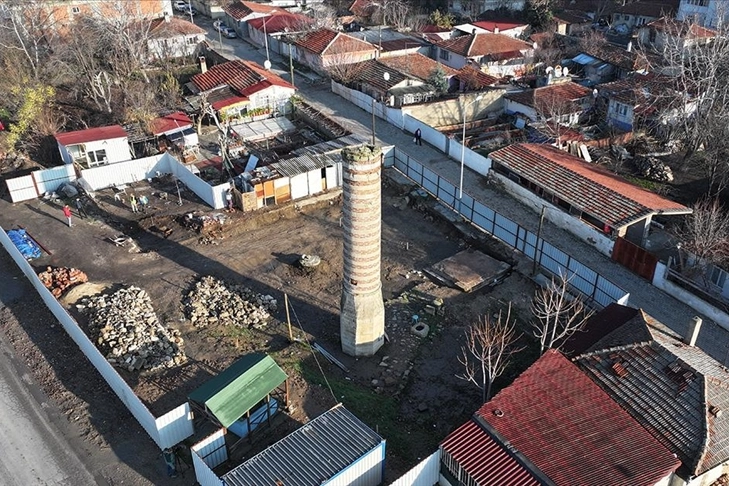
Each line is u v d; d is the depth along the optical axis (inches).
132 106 1959.9
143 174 1699.1
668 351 927.0
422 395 1045.2
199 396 882.1
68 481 860.0
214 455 852.6
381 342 1142.3
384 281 1337.4
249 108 2059.5
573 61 2637.8
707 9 2866.6
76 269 1323.8
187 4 3572.8
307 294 1289.4
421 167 1658.5
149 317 1161.4
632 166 1871.3
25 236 1422.2
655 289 1305.4
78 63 2257.6
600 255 1417.3
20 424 951.6
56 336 1133.7
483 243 1440.7
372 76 2263.8
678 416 848.9
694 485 807.7
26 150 1806.1
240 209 1558.8
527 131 2036.2
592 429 829.2
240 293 1272.1
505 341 1127.6
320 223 1544.0
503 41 2682.1
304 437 837.2
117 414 967.0
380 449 817.5
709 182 1760.6
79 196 1603.1
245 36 3019.2
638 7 3240.7
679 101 1932.8
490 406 864.3
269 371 916.0
